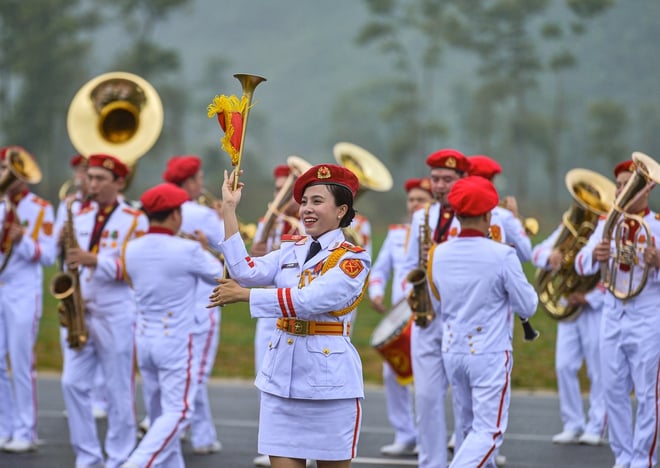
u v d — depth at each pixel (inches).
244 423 665.0
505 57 5073.8
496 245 417.1
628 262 475.5
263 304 327.3
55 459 549.6
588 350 588.1
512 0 5002.5
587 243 541.3
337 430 335.0
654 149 5880.9
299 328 335.9
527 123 4963.1
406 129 5167.3
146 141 577.0
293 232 533.3
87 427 508.7
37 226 565.6
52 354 978.1
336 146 639.8
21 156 571.2
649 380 473.7
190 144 6471.5
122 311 502.9
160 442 453.4
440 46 5334.6
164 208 465.4
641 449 475.5
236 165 337.1
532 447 585.0
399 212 4658.0
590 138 5546.3
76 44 3978.8
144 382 481.4
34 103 3848.4
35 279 571.2
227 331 1140.5
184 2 4751.5
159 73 4576.8
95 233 518.0
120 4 4633.4
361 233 627.8
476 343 415.8
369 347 997.8
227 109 327.9
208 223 543.8
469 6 5113.2
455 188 422.3
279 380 334.6
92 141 585.6
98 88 591.2
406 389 568.1
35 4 3875.5
